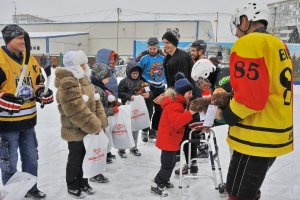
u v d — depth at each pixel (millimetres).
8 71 2775
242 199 2100
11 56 2824
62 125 3225
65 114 3078
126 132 4199
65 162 4328
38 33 41000
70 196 3354
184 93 3293
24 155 3170
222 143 5328
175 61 4281
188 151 3553
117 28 41844
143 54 5488
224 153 4820
